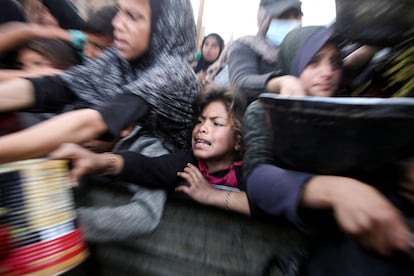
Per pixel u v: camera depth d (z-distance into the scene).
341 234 0.75
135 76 1.28
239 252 0.97
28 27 1.47
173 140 1.35
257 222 1.00
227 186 1.20
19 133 0.83
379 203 0.60
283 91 1.02
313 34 1.01
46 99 1.06
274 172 0.82
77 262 0.75
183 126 1.32
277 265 0.90
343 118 0.60
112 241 1.03
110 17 1.74
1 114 1.09
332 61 0.93
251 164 0.93
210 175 1.24
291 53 1.17
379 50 0.84
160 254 1.02
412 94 0.72
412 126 0.56
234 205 1.05
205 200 1.10
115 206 1.14
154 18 1.21
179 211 1.14
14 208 0.66
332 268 0.75
